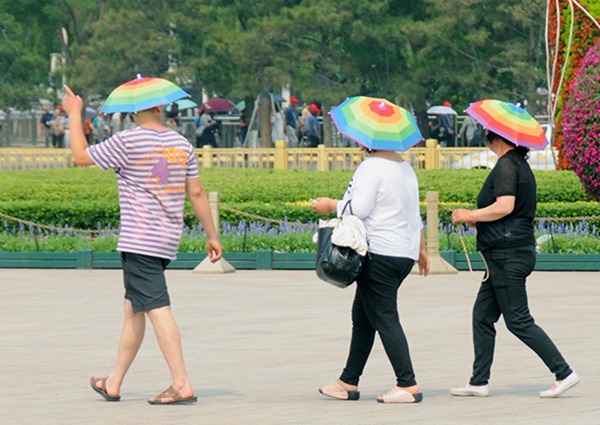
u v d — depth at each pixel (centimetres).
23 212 4328
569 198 4625
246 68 8831
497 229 1806
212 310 2770
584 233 3900
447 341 2317
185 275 3516
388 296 1764
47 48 10288
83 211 4316
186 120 9800
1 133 10512
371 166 1755
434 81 9512
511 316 1805
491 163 5681
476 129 9162
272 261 3662
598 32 4638
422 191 4812
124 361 1789
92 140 9800
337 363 2097
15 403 1770
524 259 1805
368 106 1783
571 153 3975
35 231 4291
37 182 5081
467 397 1811
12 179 5297
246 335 2408
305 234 3866
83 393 1850
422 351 2212
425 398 1805
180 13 8862
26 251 3841
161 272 1759
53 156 6294
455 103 10438
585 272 3550
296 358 2150
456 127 9300
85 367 2075
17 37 10250
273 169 5722
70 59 9950
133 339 1784
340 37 9369
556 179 4656
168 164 1744
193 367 2070
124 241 1744
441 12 8706
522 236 1805
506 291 1802
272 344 2297
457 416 1666
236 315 2689
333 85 9094
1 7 9931
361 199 1739
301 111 10362
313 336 2389
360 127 1761
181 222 1770
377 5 8600
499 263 1805
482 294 1838
